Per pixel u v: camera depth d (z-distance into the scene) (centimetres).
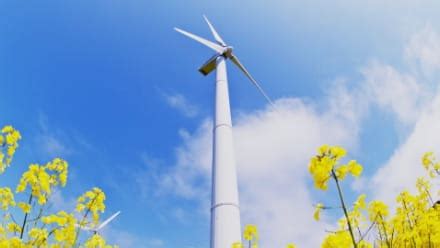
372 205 499
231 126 1498
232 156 1359
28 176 586
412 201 599
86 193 690
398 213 584
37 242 554
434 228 507
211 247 1076
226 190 1206
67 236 596
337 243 310
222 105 1580
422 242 508
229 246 1055
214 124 1516
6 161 606
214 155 1370
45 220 584
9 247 526
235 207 1162
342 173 319
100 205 693
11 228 569
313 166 330
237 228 1112
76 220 639
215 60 2142
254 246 689
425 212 564
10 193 587
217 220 1123
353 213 393
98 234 677
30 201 576
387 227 502
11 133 628
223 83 1745
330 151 333
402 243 512
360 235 371
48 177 602
